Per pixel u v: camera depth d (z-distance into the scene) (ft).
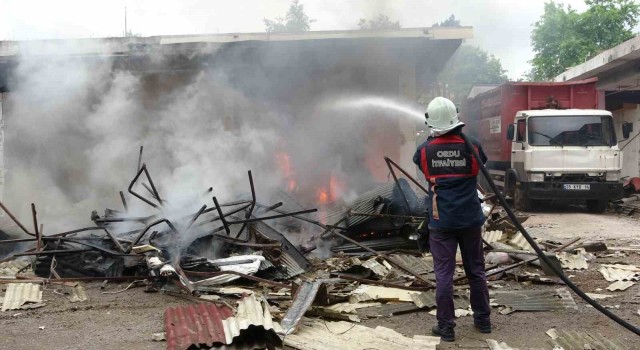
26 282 18.12
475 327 13.79
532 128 42.34
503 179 47.91
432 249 13.43
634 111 62.13
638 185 51.85
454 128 13.10
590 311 15.29
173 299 16.40
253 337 12.26
